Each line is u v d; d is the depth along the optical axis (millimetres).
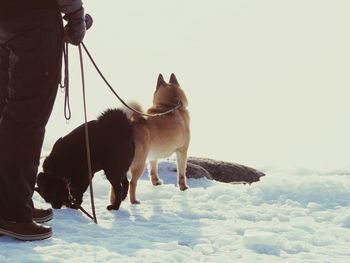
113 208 5320
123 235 4691
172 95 6062
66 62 4504
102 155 5273
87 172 5262
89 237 4613
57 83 4426
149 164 6238
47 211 4820
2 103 4461
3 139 4355
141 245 4516
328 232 4891
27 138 4375
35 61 4332
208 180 6637
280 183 5820
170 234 4801
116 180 5301
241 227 4957
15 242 4453
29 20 4297
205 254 4492
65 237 4586
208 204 5504
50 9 4328
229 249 4578
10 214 4438
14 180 4387
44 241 4484
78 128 5352
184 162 6121
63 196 5184
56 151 5285
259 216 5266
